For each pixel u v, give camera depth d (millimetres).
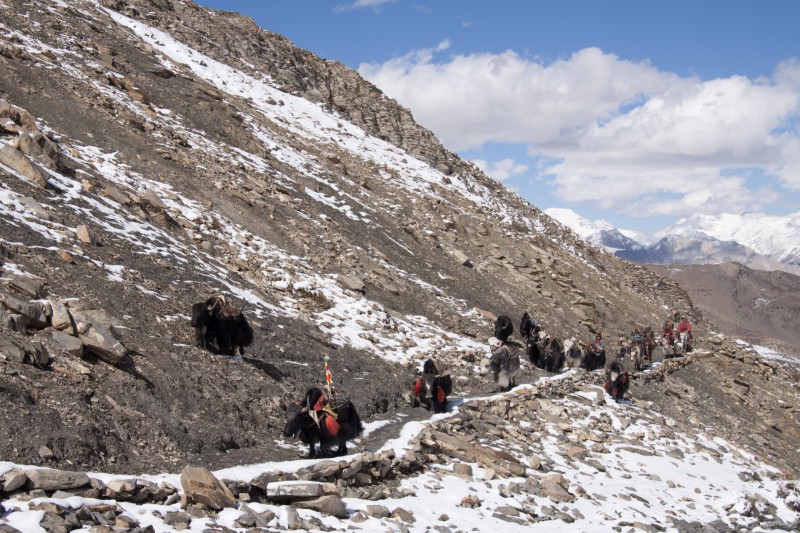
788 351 120312
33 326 11273
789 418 34188
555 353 24719
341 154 42344
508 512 10758
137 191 22484
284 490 9102
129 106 29234
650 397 25938
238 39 53625
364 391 16500
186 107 33531
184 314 15727
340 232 29094
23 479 7480
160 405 11367
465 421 16031
